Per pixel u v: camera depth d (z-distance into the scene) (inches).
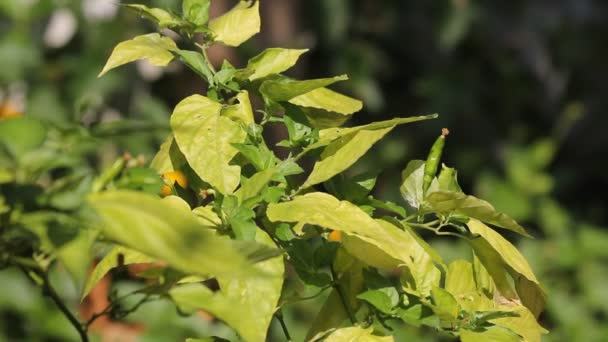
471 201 40.5
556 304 92.4
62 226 35.0
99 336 70.0
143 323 71.6
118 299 38.1
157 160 42.8
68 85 87.9
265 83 41.6
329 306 43.0
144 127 37.4
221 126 41.0
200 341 42.5
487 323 41.2
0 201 35.3
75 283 34.7
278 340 80.9
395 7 121.8
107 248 40.4
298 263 41.6
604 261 96.5
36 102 86.1
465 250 93.5
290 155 42.1
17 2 86.0
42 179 37.0
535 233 103.6
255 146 41.6
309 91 41.8
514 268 40.9
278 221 41.2
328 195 40.0
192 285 37.6
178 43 85.4
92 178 35.9
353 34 120.5
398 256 38.8
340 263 42.3
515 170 103.3
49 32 89.8
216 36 43.3
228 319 37.1
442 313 40.8
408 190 42.1
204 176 40.4
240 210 40.1
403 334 82.8
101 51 89.0
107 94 89.0
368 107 116.5
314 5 112.2
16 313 72.7
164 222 34.0
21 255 36.8
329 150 41.8
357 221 39.4
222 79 42.4
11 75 85.4
